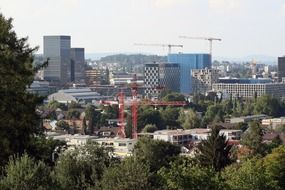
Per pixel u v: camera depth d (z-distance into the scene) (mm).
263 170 103750
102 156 74625
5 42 69250
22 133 68188
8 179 52781
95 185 60656
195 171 80312
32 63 72375
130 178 57969
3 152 64125
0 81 67000
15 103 67250
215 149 142625
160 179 61812
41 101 71000
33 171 53344
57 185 55094
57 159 74188
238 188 95062
